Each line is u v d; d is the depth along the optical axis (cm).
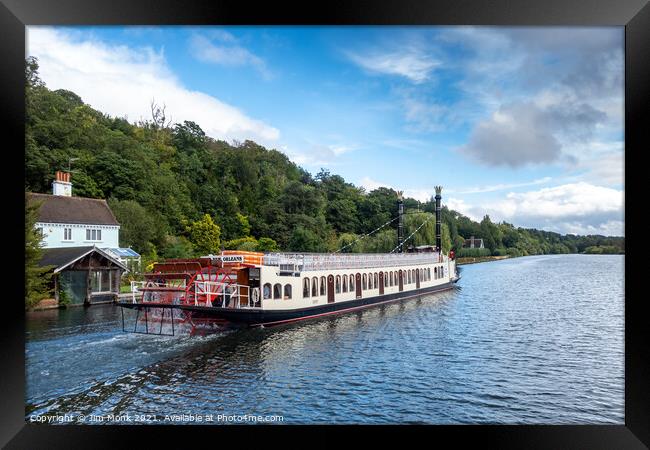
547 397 1548
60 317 2627
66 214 3719
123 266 3425
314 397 1465
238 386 1527
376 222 7456
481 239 8150
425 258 4197
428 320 2822
